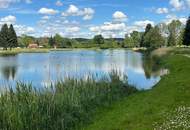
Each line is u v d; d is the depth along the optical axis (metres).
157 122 17.89
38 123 20.64
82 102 25.86
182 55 77.25
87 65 73.06
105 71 56.50
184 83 28.89
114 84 32.78
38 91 25.45
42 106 21.97
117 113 22.98
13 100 21.36
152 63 77.69
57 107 22.73
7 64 84.00
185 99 22.38
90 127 20.97
